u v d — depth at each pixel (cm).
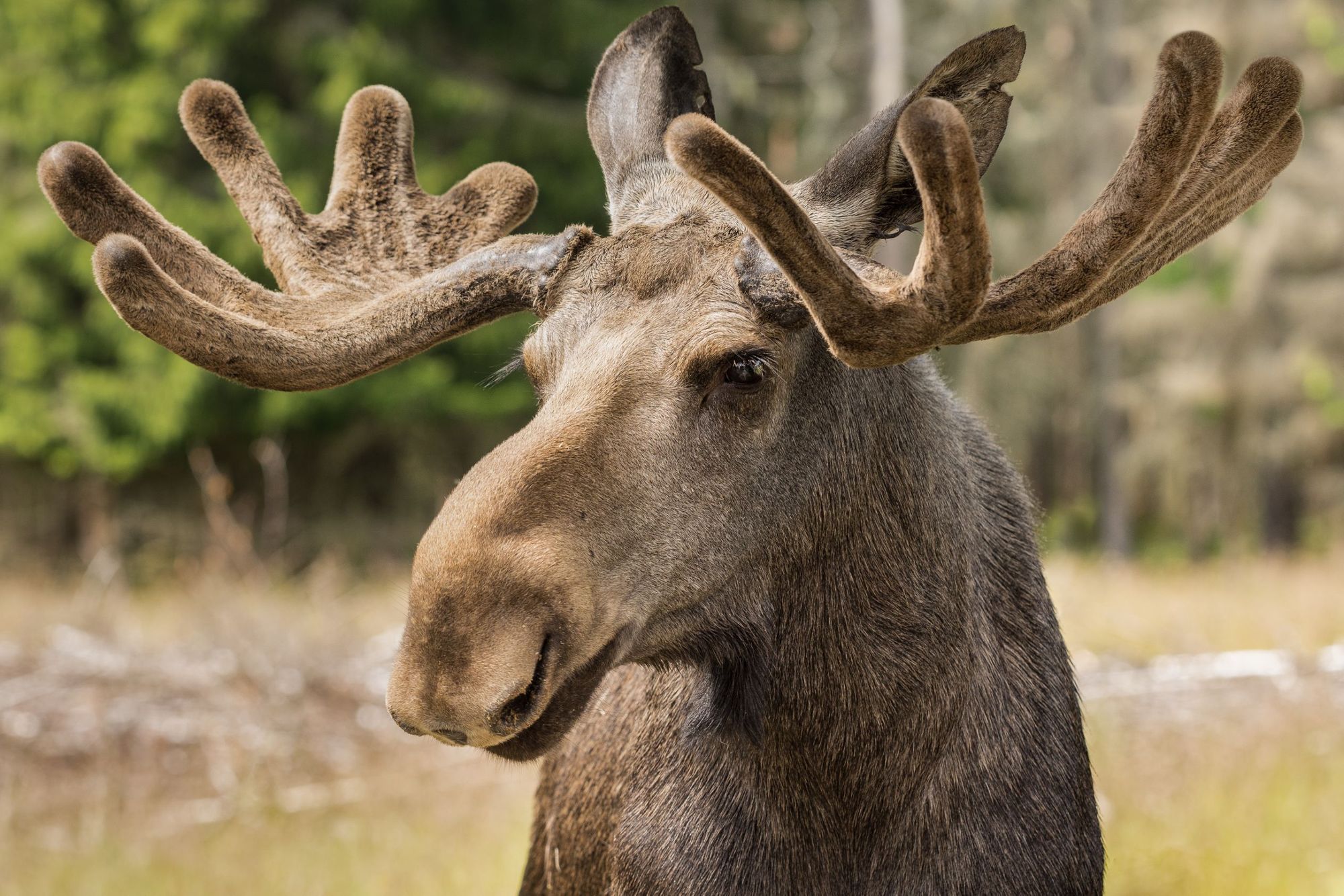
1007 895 582
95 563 3203
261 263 3397
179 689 1602
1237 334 5728
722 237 543
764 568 552
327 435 3856
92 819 1298
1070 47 5747
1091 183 5391
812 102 4719
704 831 589
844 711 571
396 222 633
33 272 3519
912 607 575
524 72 3819
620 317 535
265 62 3588
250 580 1980
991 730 595
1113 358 5788
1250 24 5419
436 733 479
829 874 581
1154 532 6831
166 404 3469
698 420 525
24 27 3456
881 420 572
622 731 655
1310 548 6094
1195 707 1603
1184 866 1115
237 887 1151
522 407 3778
